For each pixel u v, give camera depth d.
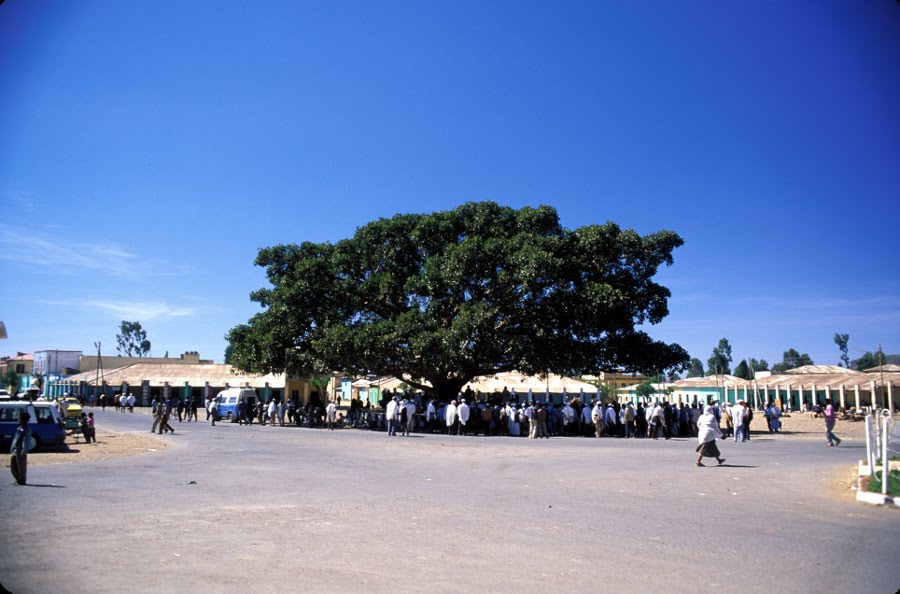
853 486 14.25
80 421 26.19
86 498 12.25
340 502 12.20
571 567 7.82
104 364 96.31
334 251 43.09
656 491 14.17
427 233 41.72
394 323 38.72
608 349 41.28
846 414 55.72
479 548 8.69
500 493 13.66
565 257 40.03
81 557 7.85
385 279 40.47
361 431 37.50
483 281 38.69
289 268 44.75
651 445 28.70
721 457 22.38
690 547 8.88
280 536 9.20
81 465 18.16
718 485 15.16
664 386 82.19
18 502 11.73
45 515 10.49
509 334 39.44
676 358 42.19
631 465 19.73
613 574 7.54
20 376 99.56
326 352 38.72
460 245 38.03
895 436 24.14
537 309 38.91
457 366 37.66
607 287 37.69
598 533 9.70
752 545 9.02
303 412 44.50
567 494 13.62
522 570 7.65
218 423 45.00
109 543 8.60
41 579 6.91
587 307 37.97
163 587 6.72
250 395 47.66
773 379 61.69
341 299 42.22
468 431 37.91
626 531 9.86
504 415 37.56
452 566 7.78
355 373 42.41
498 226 41.72
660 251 41.91
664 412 35.62
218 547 8.50
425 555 8.27
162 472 16.66
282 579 7.10
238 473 16.66
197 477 15.73
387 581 7.11
